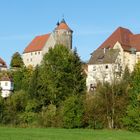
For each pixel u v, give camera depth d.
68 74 113.50
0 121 100.94
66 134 71.00
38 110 106.12
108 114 94.69
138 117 86.50
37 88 111.38
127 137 66.88
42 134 69.62
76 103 94.19
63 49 117.19
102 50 154.50
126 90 97.38
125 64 153.88
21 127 94.50
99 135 70.25
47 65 115.31
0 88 155.00
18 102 106.81
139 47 159.50
